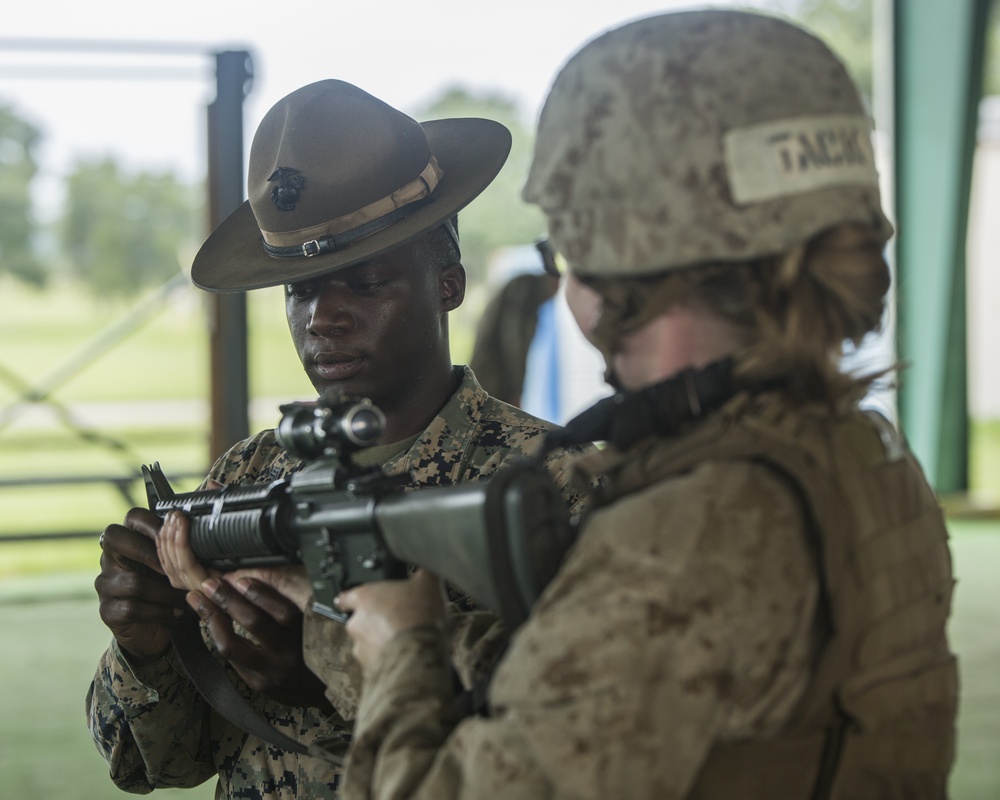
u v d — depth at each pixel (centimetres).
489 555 119
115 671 191
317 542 141
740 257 116
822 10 2756
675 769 105
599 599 108
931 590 126
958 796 411
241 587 157
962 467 1062
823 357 119
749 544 109
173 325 3962
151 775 197
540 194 125
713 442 116
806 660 113
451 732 120
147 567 177
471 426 196
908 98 1049
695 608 106
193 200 5838
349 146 189
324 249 189
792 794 114
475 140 211
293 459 204
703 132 116
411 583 133
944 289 1039
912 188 1052
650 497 113
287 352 3319
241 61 669
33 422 2056
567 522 121
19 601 752
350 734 171
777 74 118
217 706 178
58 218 5728
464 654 145
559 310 1140
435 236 200
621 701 104
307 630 147
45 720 515
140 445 1652
